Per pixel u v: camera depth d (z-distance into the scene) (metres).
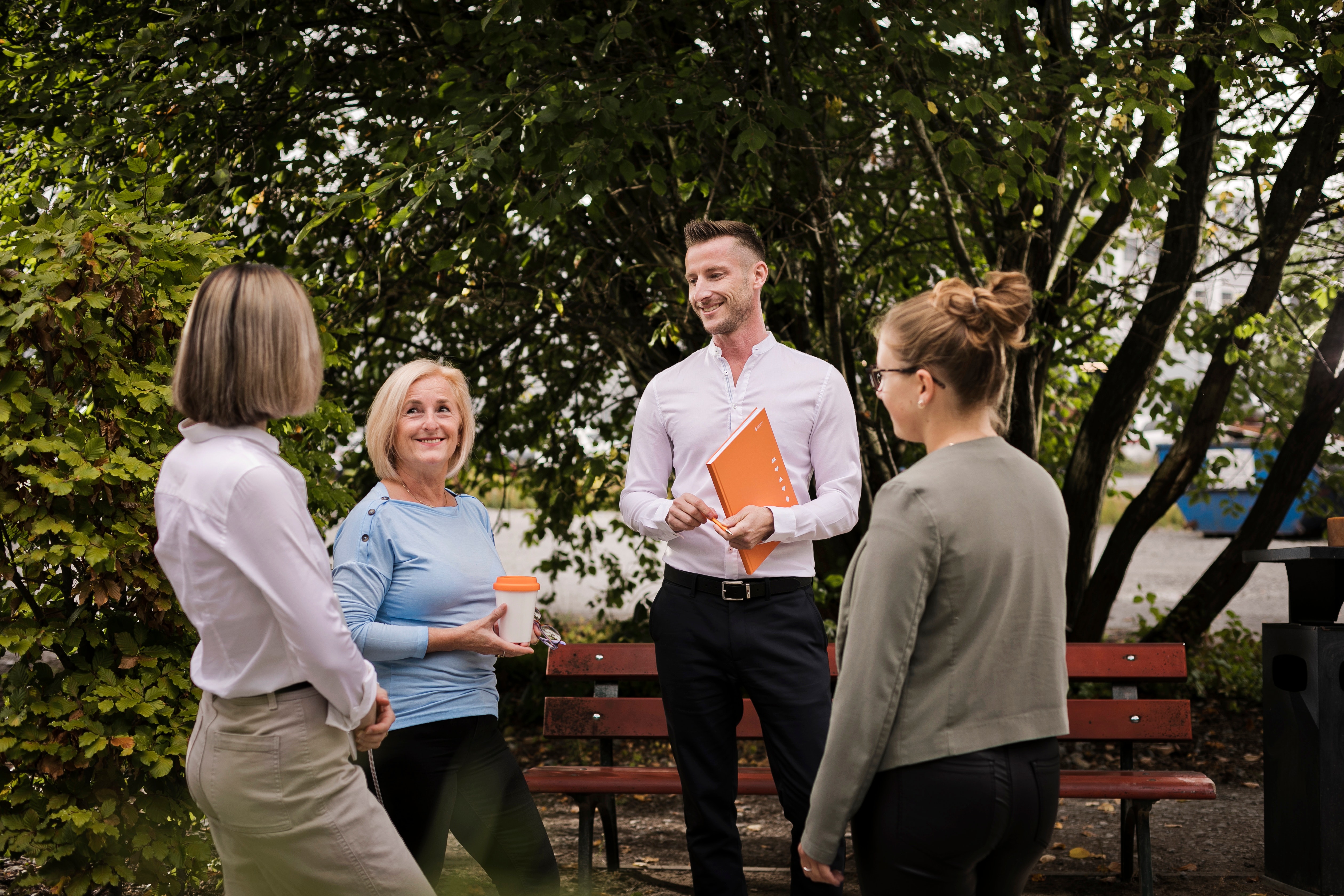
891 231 5.78
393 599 2.51
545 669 6.23
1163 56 4.44
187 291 3.01
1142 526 5.92
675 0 4.45
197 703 2.96
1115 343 6.43
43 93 4.59
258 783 1.78
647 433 2.98
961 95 4.25
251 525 1.74
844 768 1.77
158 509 1.83
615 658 3.75
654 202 5.10
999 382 1.85
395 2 4.95
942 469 1.79
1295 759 3.37
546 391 6.57
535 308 5.23
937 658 1.75
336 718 1.82
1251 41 3.95
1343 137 5.09
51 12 4.91
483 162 3.69
